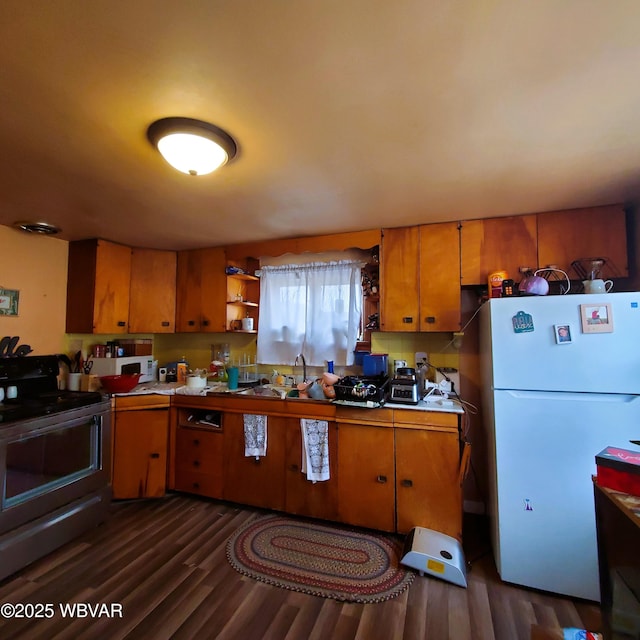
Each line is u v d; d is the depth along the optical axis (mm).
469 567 1902
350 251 2908
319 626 1503
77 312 2840
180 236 2752
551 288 2293
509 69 1018
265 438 2469
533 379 1748
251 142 1413
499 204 2078
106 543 2094
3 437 1786
